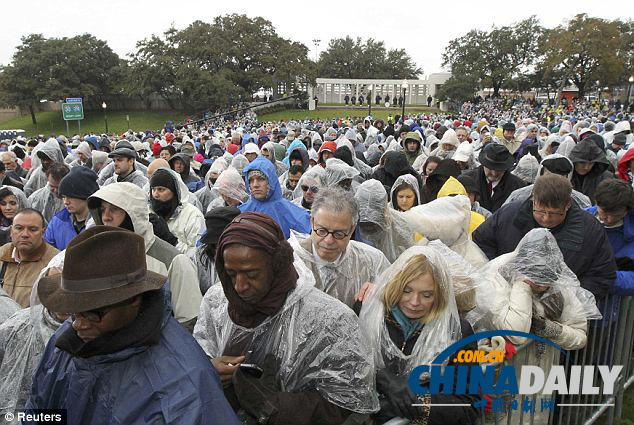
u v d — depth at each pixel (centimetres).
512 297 259
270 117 5528
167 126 3869
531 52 6962
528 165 637
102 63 6362
